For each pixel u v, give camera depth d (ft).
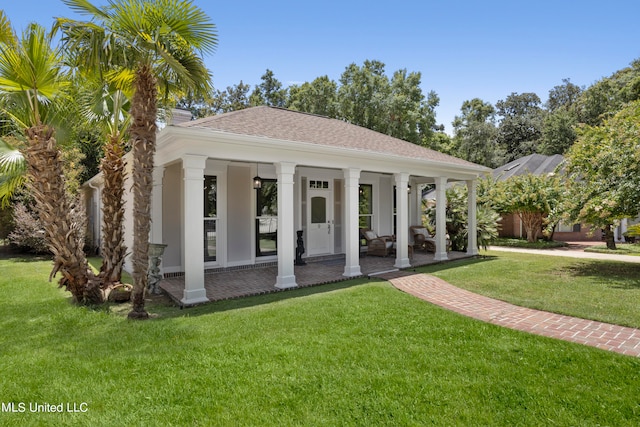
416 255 41.29
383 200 47.50
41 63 18.20
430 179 48.96
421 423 9.43
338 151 27.37
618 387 11.16
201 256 22.12
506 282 26.99
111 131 25.72
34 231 44.70
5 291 25.58
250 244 34.83
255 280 28.04
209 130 20.97
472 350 14.10
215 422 9.52
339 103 90.68
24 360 13.50
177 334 16.06
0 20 18.39
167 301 22.79
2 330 17.15
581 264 35.70
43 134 19.94
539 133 129.90
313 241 40.04
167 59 17.53
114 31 17.94
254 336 15.70
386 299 21.85
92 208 54.60
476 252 42.14
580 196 31.55
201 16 18.20
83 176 62.34
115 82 21.84
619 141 29.48
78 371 12.50
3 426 9.43
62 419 9.73
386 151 33.37
